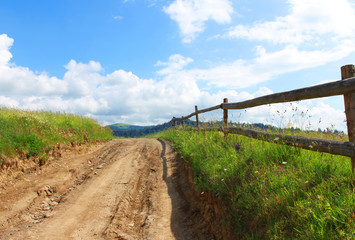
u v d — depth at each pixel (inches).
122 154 359.9
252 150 171.0
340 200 88.0
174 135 472.7
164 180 247.9
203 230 144.6
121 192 217.8
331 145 113.4
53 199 197.6
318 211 89.0
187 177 229.6
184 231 150.2
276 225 97.7
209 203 157.3
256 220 110.7
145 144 454.3
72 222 161.6
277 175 127.3
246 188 131.1
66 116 496.7
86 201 196.4
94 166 289.9
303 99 133.4
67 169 260.8
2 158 223.6
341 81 107.0
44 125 356.2
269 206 109.0
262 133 170.7
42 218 165.8
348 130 107.5
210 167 184.9
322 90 117.0
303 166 125.6
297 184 111.3
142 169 286.0
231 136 232.5
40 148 270.7
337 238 76.0
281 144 149.6
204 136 281.1
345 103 108.3
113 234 148.6
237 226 118.8
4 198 181.0
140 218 172.7
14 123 323.0
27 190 199.9
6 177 209.0
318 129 159.8
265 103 173.0
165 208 185.6
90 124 509.4
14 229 147.6
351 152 102.7
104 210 181.5
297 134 159.5
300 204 96.7
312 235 81.3
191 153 240.8
